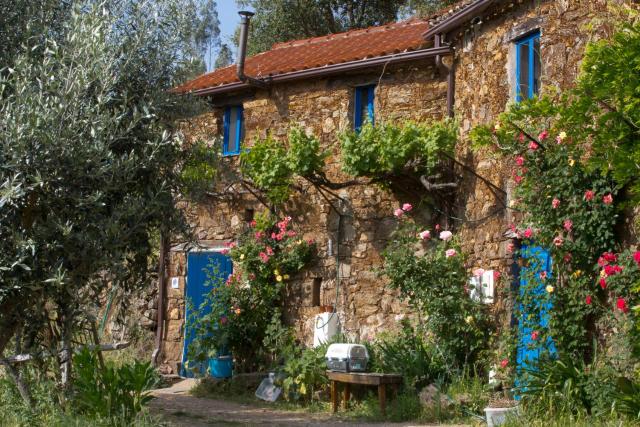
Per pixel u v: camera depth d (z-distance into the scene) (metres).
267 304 13.30
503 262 10.39
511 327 9.87
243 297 13.30
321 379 11.17
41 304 7.66
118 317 8.99
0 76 7.68
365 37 15.21
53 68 8.10
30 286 7.38
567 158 8.89
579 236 8.93
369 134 11.60
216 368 13.23
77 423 7.38
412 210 12.20
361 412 10.34
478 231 11.01
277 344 12.79
